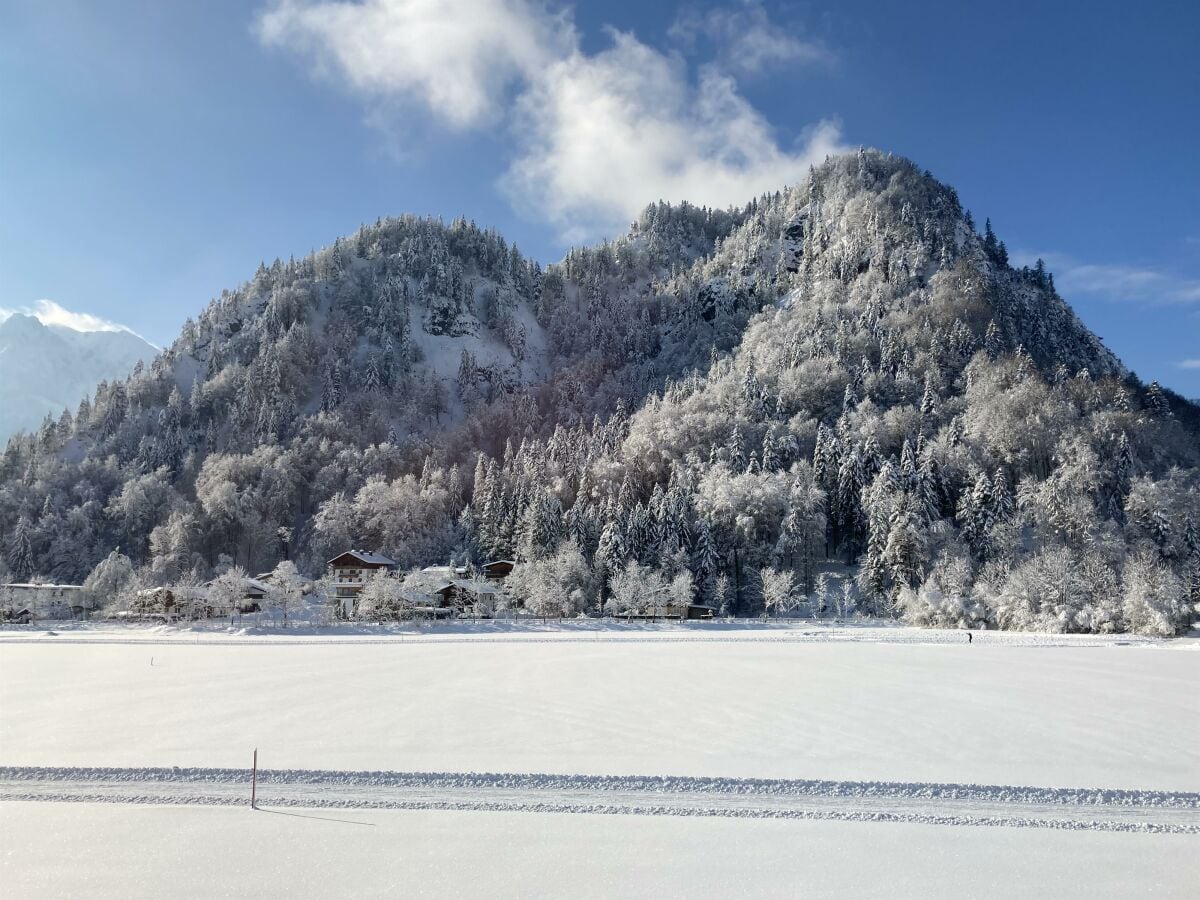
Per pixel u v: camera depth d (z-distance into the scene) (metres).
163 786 25.19
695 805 23.39
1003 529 106.50
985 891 17.55
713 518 123.31
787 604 110.88
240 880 17.97
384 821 22.02
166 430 199.38
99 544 154.25
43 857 19.33
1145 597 84.12
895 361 165.50
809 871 18.59
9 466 185.25
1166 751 30.12
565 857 19.38
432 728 33.91
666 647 73.06
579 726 34.38
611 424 181.25
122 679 50.78
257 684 47.75
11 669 56.88
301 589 117.19
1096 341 199.00
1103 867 18.94
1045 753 29.72
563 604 106.50
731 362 198.50
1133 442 132.25
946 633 87.31
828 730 33.69
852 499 129.50
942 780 25.78
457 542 147.50
